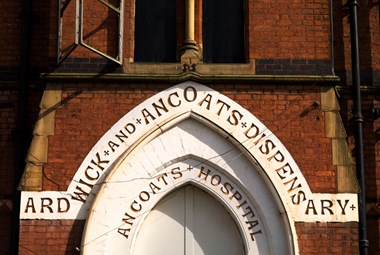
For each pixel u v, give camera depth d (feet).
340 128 48.44
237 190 47.88
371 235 51.01
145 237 47.96
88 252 46.09
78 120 48.16
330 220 47.03
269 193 47.62
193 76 48.62
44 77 48.47
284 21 49.98
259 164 47.60
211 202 48.67
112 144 47.88
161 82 48.67
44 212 46.83
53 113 48.19
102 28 49.55
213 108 48.44
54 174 47.37
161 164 47.88
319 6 50.29
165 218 48.34
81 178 47.37
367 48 54.44
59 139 47.85
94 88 48.60
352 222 47.06
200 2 50.93
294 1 50.29
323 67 49.44
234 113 48.42
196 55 49.44
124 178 47.44
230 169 47.88
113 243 46.62
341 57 54.19
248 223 47.44
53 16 49.85
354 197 47.39
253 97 48.73
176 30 50.93
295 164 47.80
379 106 53.16
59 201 47.01
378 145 52.54
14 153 51.78
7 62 53.52
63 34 49.39
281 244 46.83
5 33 54.08
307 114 48.62
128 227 46.91
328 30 49.96
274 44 49.65
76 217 46.83
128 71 49.01
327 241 46.75
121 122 48.16
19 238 46.55
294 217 47.01
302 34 49.83
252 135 48.14
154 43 50.75
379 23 54.90
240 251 47.96
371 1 55.26
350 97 53.21
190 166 48.16
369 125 52.85
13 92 52.90
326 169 47.80
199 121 48.39
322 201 47.32
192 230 48.24
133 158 47.75
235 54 50.72
